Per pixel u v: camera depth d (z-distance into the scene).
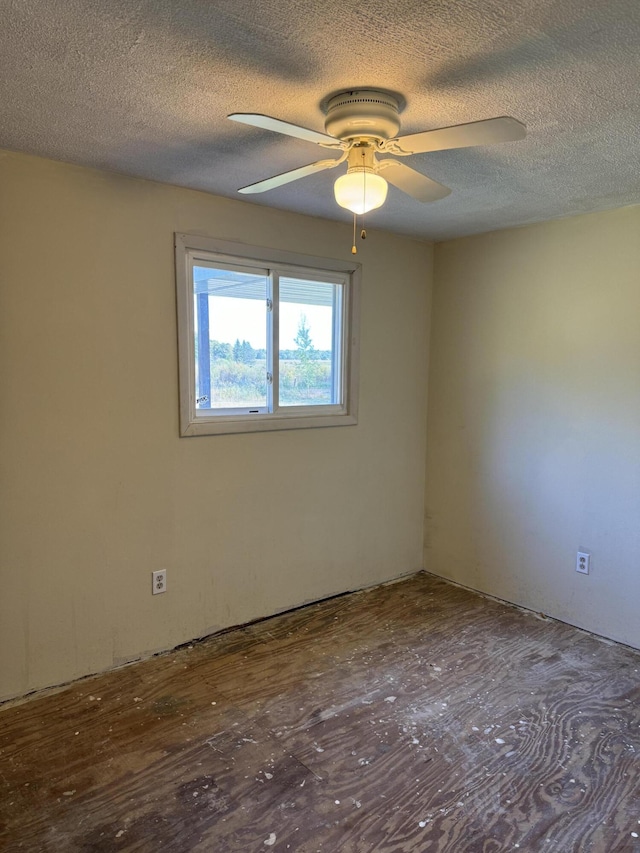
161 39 1.32
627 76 1.47
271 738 2.07
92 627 2.46
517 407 3.21
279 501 3.05
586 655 2.69
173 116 1.75
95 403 2.37
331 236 3.08
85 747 2.01
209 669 2.54
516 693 2.37
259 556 3.00
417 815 1.71
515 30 1.27
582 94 1.57
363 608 3.23
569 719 2.19
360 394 3.34
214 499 2.79
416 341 3.60
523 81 1.50
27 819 1.69
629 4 1.17
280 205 2.77
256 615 3.02
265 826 1.67
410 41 1.32
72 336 2.29
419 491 3.78
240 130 1.85
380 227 3.17
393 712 2.23
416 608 3.24
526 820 1.70
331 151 2.04
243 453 2.87
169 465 2.62
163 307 2.52
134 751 1.99
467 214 2.85
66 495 2.34
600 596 2.89
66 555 2.36
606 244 2.76
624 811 1.74
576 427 2.94
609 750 2.01
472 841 1.62
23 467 2.22
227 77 1.50
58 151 2.07
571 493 2.98
